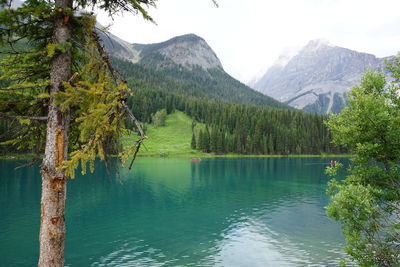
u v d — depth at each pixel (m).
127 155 6.82
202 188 51.06
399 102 12.93
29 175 62.69
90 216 32.12
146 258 20.38
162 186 52.94
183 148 161.00
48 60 7.62
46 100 7.75
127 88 7.08
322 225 28.77
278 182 58.53
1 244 23.00
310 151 162.38
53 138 7.29
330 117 14.32
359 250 12.48
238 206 37.38
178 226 28.45
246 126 178.38
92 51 7.62
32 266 19.12
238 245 23.06
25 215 31.48
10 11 6.40
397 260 11.63
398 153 12.38
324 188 51.44
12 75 7.46
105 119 6.73
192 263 19.55
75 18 7.57
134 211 34.50
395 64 13.07
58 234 7.21
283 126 172.38
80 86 6.87
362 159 13.18
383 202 12.85
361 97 12.70
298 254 21.09
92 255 20.88
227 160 123.62
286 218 31.48
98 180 59.56
